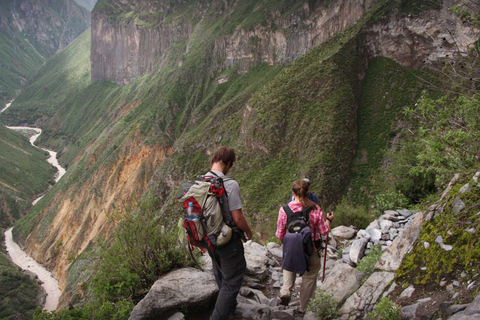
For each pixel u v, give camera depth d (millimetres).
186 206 3861
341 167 52500
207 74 135250
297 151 57469
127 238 5273
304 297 4883
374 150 55781
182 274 4973
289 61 112375
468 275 3428
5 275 77062
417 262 4008
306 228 4645
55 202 125062
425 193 10445
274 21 118375
